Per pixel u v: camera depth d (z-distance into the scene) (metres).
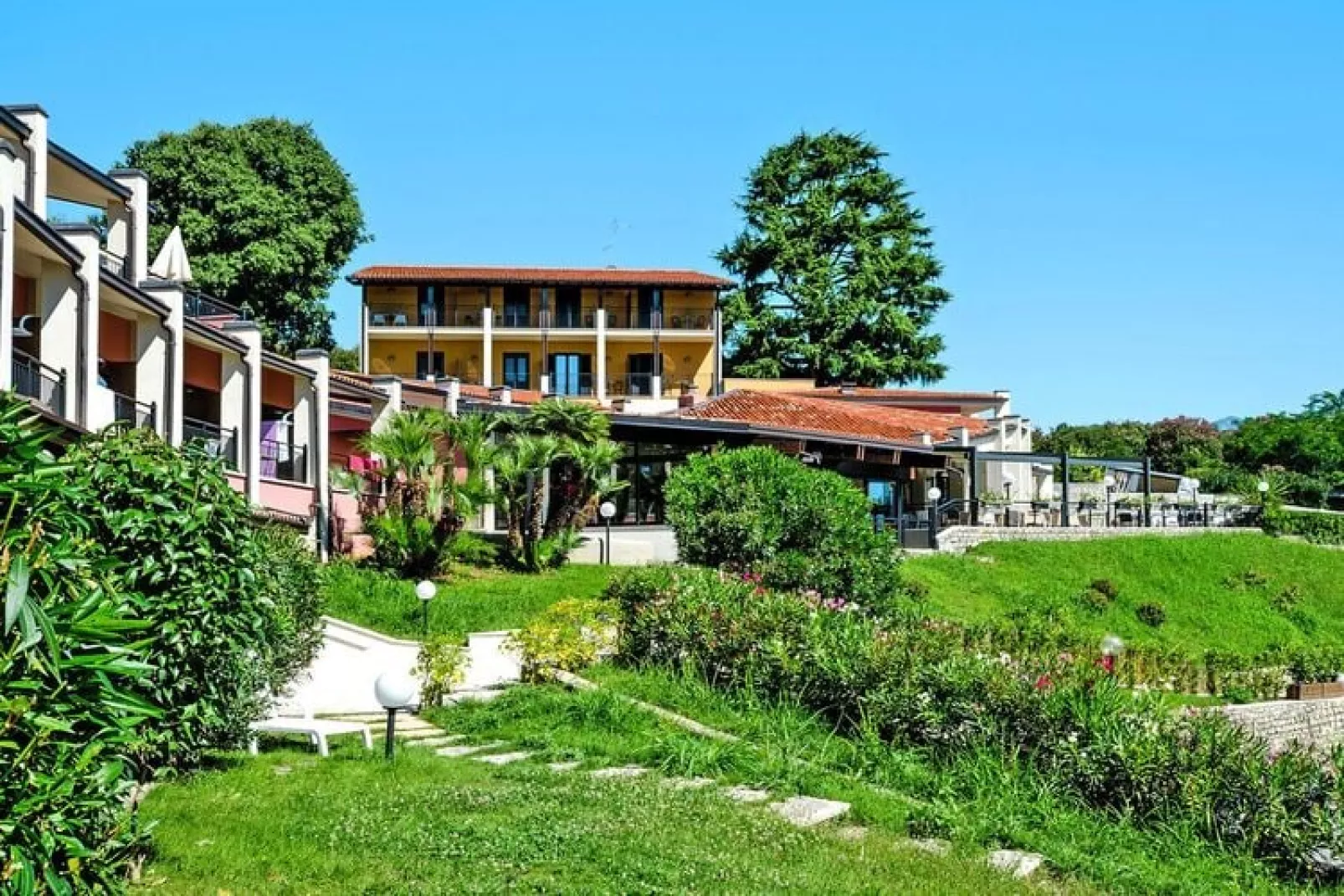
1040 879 9.29
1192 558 39.34
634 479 34.44
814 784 11.57
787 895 8.04
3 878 4.55
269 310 54.00
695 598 17.55
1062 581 35.28
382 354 60.38
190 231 51.66
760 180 67.88
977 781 11.80
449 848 8.67
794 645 15.46
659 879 8.09
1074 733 12.39
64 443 16.28
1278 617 36.78
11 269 16.64
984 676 13.24
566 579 26.75
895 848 9.55
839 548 23.53
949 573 33.72
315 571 15.32
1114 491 53.50
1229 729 12.35
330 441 34.69
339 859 8.32
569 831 9.15
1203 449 72.44
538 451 27.34
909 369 64.81
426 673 16.28
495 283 59.47
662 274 61.78
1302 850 11.09
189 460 9.11
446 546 25.33
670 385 61.12
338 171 57.19
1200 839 11.18
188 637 8.46
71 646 4.83
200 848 8.30
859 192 67.50
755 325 64.38
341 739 13.73
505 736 13.88
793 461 24.92
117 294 21.16
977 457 40.69
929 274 67.00
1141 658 25.44
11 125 22.00
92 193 26.92
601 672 17.14
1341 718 24.45
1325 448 68.31
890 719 13.72
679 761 12.11
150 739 7.84
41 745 4.75
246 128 55.75
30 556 4.82
